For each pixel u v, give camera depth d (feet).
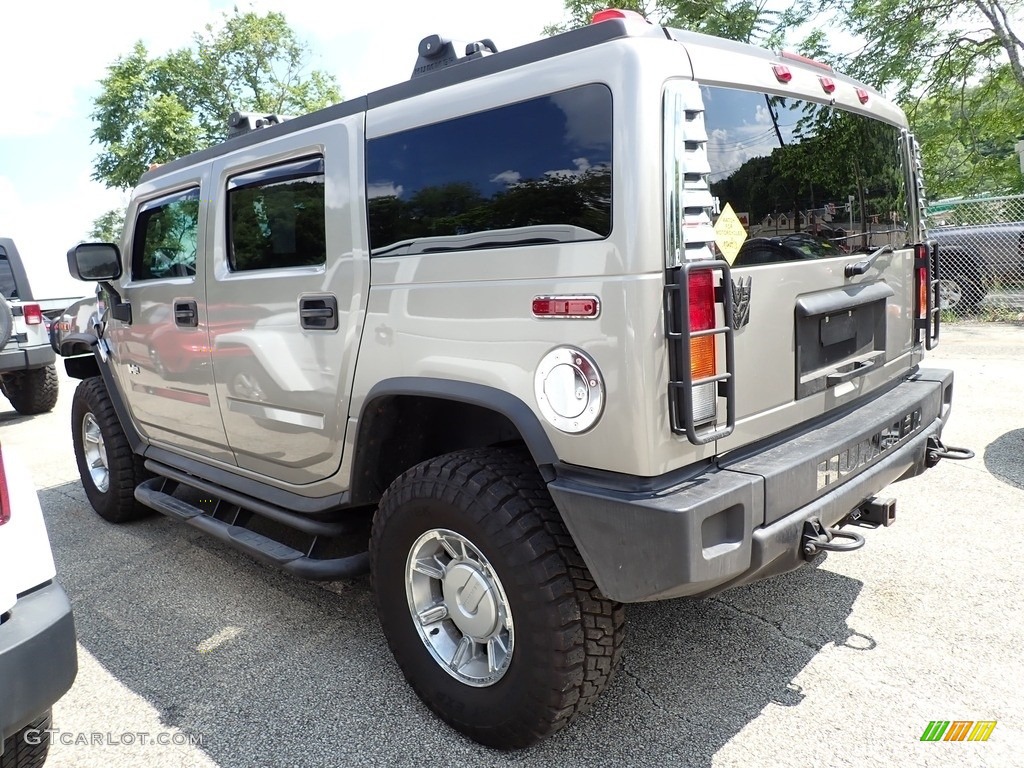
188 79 78.69
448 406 9.04
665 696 8.57
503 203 7.34
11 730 6.12
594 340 6.63
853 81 9.64
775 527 6.98
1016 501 13.43
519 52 7.31
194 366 11.86
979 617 9.86
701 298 6.64
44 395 30.19
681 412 6.54
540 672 7.16
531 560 7.10
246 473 11.76
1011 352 26.11
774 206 7.93
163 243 12.50
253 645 10.34
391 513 8.32
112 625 11.14
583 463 6.91
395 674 9.45
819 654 9.25
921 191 11.18
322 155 9.27
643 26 6.74
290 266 9.88
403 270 8.27
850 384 9.08
